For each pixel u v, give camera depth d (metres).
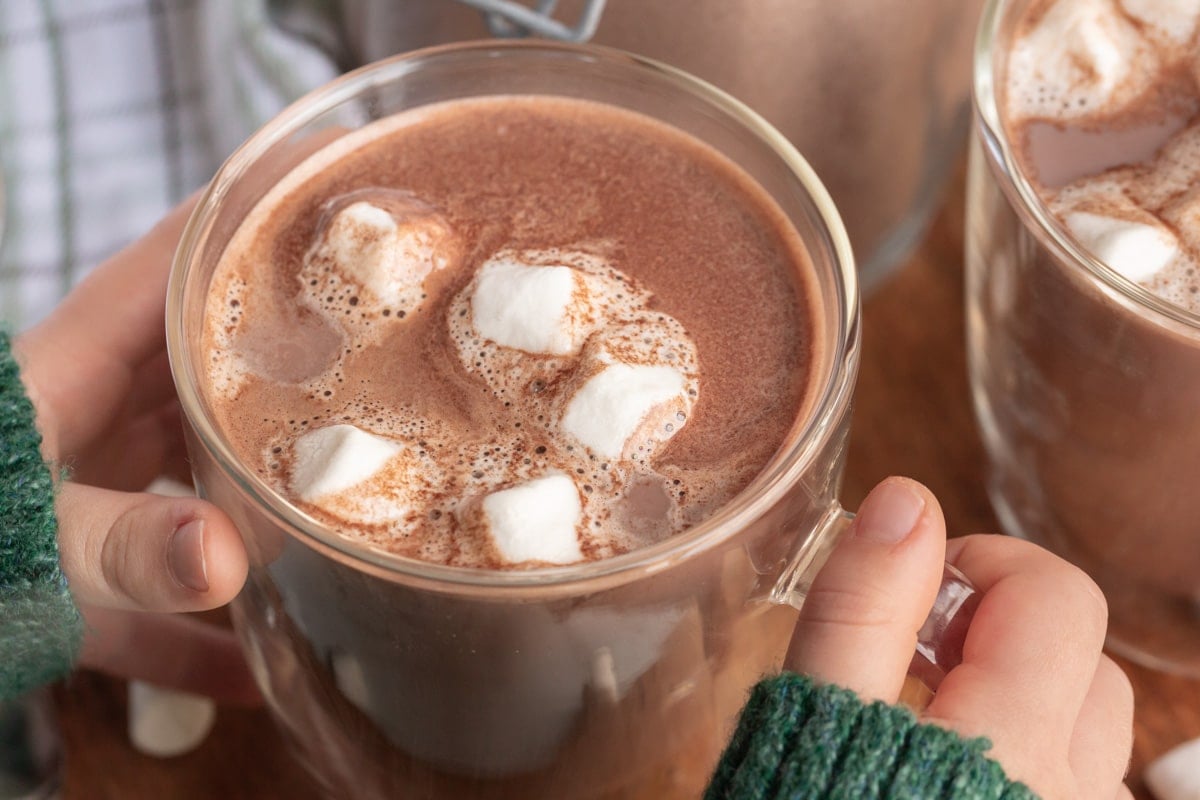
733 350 0.28
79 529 0.28
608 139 0.30
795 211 0.28
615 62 0.30
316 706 0.28
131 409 0.34
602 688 0.26
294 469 0.26
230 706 0.33
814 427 0.25
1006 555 0.29
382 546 0.25
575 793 0.29
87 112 0.41
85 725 0.33
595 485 0.26
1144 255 0.28
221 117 0.40
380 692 0.27
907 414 0.35
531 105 0.31
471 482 0.26
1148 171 0.30
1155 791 0.31
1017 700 0.26
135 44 0.41
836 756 0.24
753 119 0.29
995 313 0.31
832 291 0.27
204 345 0.28
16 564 0.28
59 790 0.33
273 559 0.26
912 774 0.24
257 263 0.29
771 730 0.25
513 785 0.28
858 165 0.33
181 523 0.27
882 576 0.25
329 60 0.39
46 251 0.40
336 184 0.30
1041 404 0.30
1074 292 0.28
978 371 0.32
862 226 0.35
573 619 0.25
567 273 0.28
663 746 0.28
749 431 0.27
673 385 0.27
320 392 0.27
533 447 0.27
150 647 0.32
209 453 0.25
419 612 0.25
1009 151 0.29
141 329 0.33
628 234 0.29
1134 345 0.28
